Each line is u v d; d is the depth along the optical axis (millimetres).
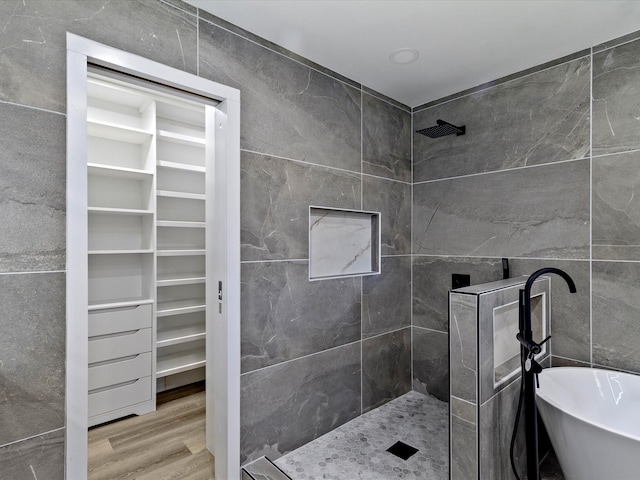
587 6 1647
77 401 1322
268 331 1925
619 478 1431
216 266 1851
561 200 2090
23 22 1243
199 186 3213
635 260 1840
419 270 2795
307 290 2113
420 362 2787
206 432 2162
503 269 2309
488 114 2414
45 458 1270
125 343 2479
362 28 1829
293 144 2043
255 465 1838
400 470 1856
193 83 1635
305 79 2104
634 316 1844
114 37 1431
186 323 3125
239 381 1788
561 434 1610
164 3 1567
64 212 1312
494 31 1851
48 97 1284
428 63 2174
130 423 2430
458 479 1514
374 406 2521
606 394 1854
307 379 2107
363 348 2447
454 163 2592
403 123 2777
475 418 1452
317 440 2133
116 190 2750
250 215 1850
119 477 1874
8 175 1214
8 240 1213
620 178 1885
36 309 1258
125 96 2619
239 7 1665
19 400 1226
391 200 2672
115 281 2721
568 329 2062
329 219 2326
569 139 2064
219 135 1809
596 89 1967
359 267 2510
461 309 1505
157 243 2977
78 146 1329
